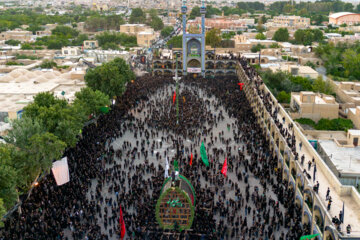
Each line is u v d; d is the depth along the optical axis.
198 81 124.06
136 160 65.00
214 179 56.78
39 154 49.88
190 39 131.12
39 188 53.00
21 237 43.56
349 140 58.59
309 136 66.44
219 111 92.06
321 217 39.28
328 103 76.25
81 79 110.25
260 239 41.69
